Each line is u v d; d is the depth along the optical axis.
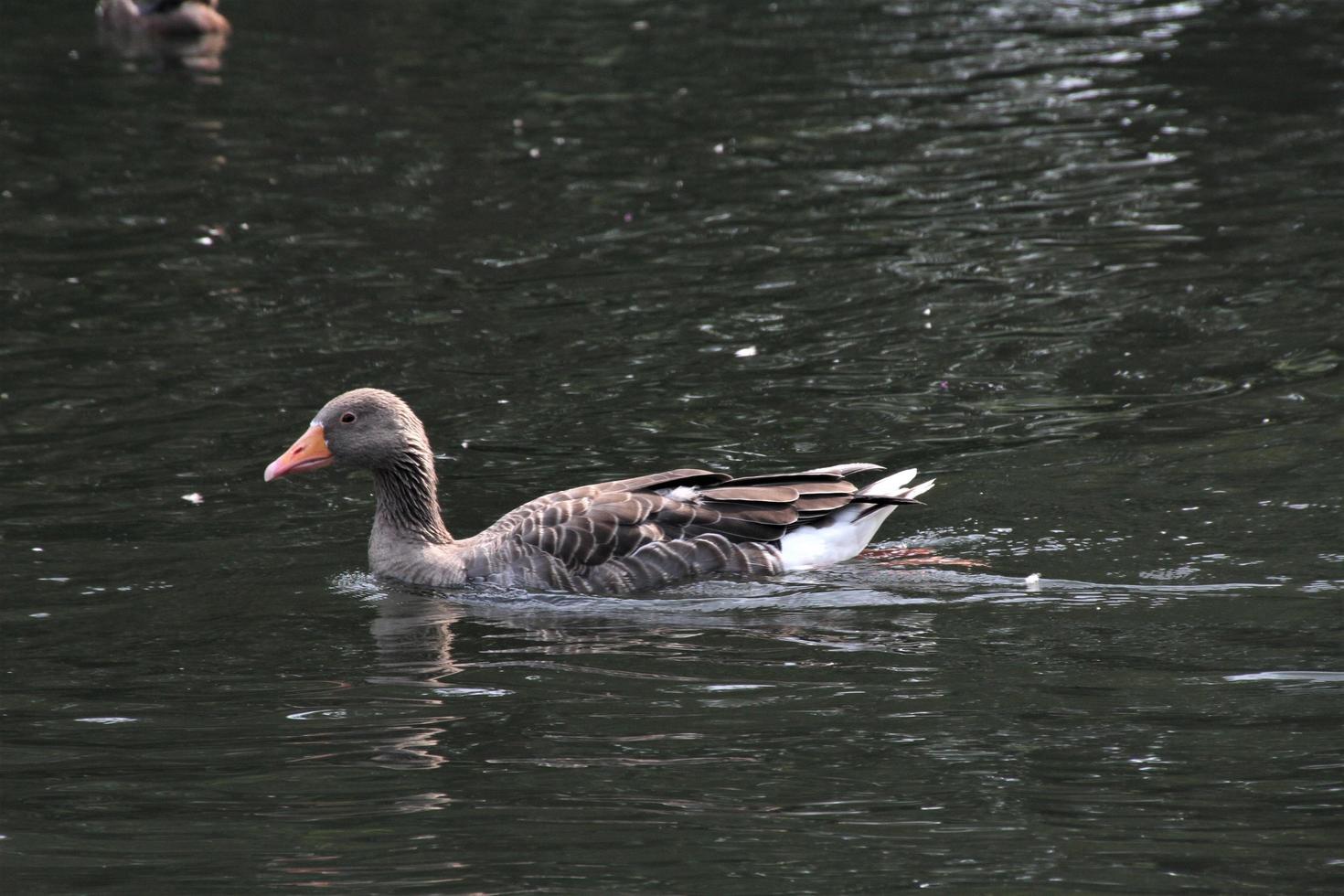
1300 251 20.23
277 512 14.35
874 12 36.66
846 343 18.03
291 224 23.03
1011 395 16.36
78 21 37.97
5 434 15.92
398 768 9.49
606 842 8.44
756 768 9.36
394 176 25.33
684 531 12.91
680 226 22.55
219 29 36.38
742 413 16.14
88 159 26.48
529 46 34.28
